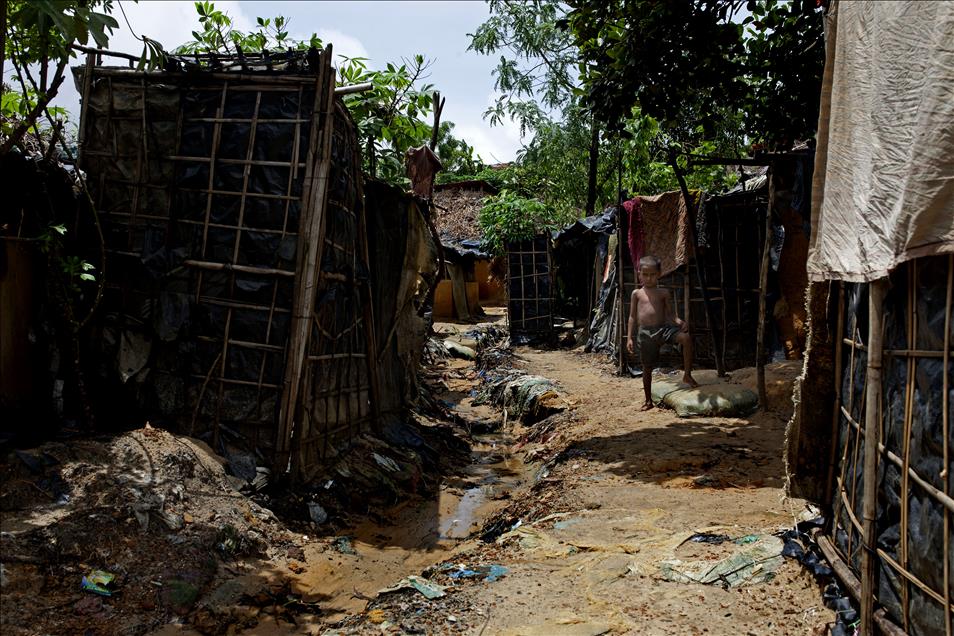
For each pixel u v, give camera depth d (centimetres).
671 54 835
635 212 1227
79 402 646
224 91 696
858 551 367
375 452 821
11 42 536
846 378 398
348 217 794
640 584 441
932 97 266
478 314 2638
